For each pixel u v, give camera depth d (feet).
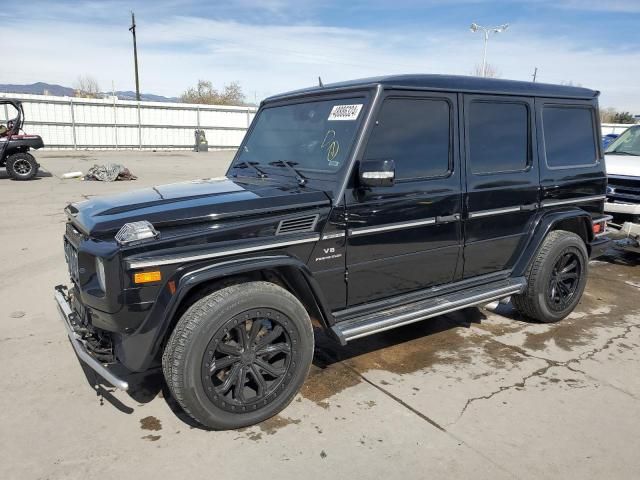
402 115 11.74
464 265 13.58
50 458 9.30
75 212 11.30
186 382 9.43
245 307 9.75
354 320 11.67
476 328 15.48
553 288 15.51
